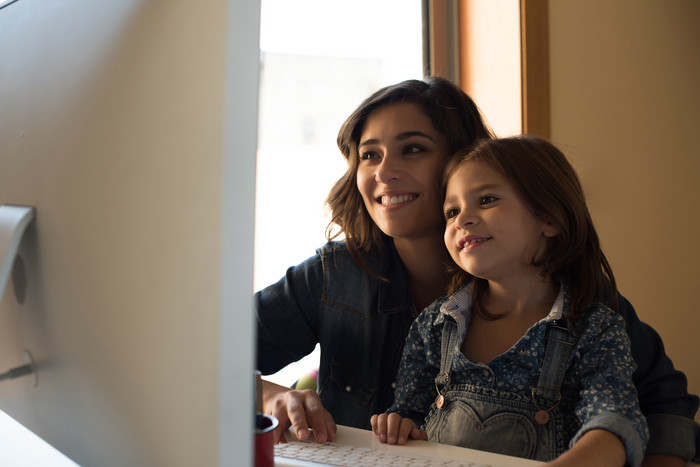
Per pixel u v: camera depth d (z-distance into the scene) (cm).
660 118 215
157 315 43
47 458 65
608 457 72
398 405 107
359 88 199
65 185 54
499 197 100
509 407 93
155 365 43
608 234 201
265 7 191
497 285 103
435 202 117
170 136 42
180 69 42
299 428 82
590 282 100
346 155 131
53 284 56
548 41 185
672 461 89
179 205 41
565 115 189
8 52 66
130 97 46
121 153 47
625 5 204
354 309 123
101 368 49
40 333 59
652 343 104
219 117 39
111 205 48
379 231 127
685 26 222
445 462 72
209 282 39
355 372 122
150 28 45
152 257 43
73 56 54
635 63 207
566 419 92
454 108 123
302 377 154
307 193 204
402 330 121
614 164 202
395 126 117
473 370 98
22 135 61
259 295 129
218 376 38
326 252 129
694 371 227
